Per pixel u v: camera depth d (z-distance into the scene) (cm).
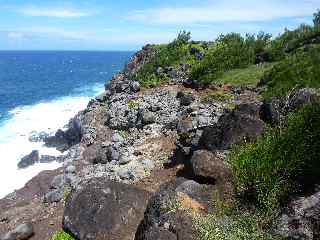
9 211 2423
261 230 1330
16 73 16300
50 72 17188
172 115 3256
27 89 9975
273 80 2886
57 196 2391
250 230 1341
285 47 4094
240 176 1558
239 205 1491
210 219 1388
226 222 1387
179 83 4131
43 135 4459
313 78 2458
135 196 1714
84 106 6581
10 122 5303
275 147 1581
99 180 1783
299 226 1234
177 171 2205
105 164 2741
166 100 3594
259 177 1505
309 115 1655
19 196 2756
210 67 3969
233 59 4016
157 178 2216
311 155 1500
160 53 4994
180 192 1494
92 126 3691
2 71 17350
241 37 4997
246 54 4075
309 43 3944
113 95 4503
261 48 4222
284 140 1584
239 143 1869
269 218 1366
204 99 3297
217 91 3447
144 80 4481
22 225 1942
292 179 1489
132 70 5416
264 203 1411
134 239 1501
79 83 11575
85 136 3534
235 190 1567
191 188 1559
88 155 3114
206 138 2017
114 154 2786
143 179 2239
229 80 3578
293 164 1492
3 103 7412
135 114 3441
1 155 3825
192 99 3378
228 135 1916
